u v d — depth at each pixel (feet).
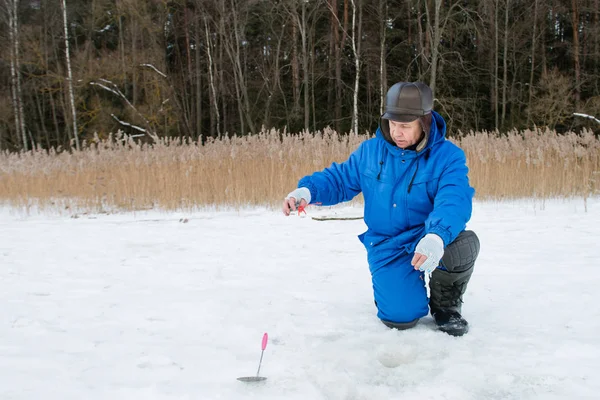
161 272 14.53
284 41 96.43
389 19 85.81
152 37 87.76
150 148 33.09
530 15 88.38
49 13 94.38
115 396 7.12
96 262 16.02
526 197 28.99
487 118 90.33
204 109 105.81
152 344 9.04
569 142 30.35
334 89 95.81
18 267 15.42
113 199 30.07
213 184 29.27
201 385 7.38
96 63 84.64
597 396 6.95
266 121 87.92
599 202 27.04
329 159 30.78
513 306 10.83
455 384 7.17
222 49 95.45
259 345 8.87
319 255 16.42
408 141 9.33
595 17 84.89
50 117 104.12
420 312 9.45
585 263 14.33
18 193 31.09
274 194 28.91
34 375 7.81
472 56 90.22
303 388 7.23
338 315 10.40
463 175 9.04
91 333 9.66
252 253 16.94
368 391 7.11
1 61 88.02
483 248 16.65
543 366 7.88
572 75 88.74
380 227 9.84
